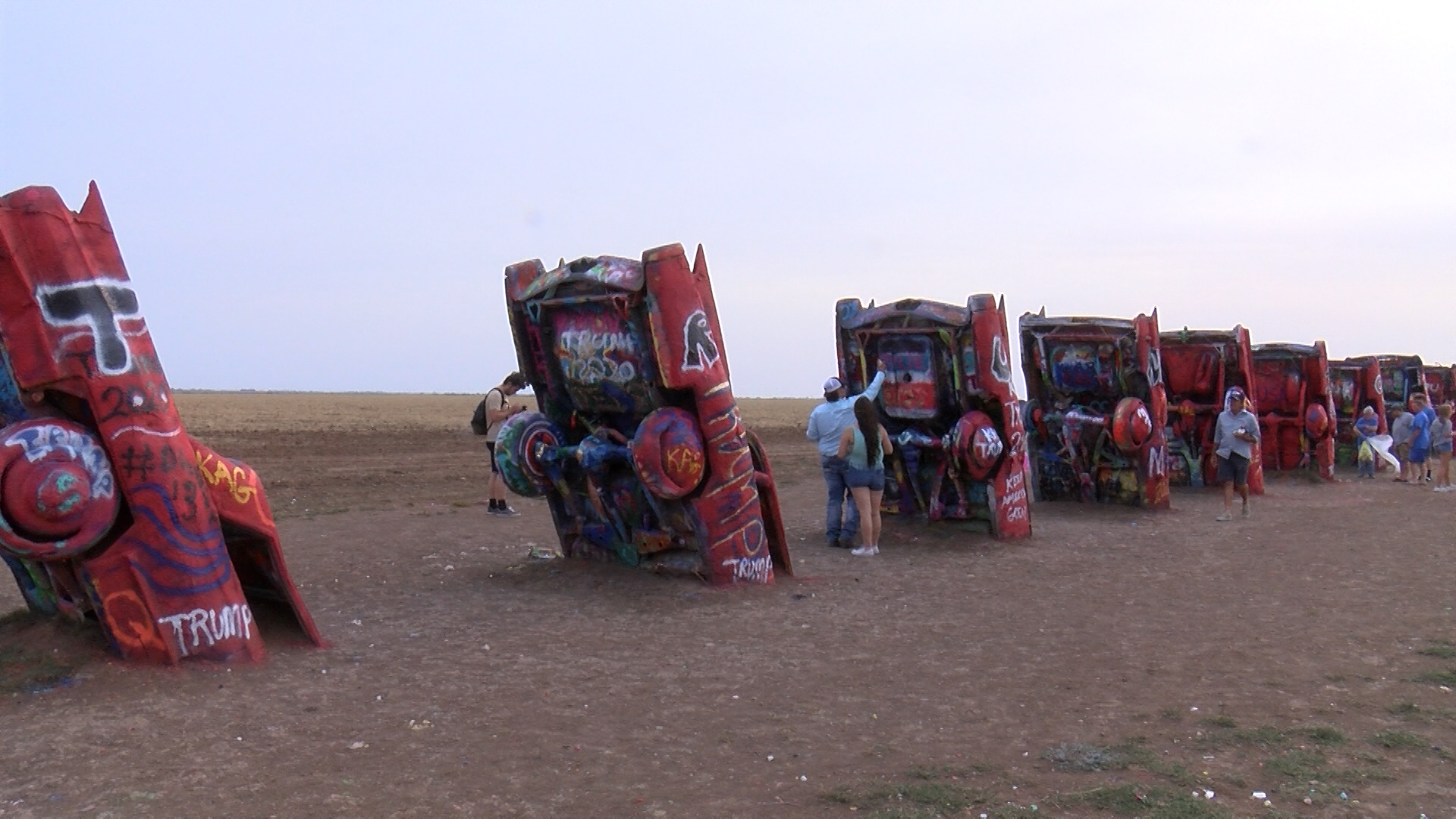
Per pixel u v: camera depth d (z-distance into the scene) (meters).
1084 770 5.47
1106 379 16.80
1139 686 7.06
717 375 9.93
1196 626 8.87
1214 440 19.80
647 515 10.49
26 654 6.81
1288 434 22.88
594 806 4.95
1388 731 6.08
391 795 5.02
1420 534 14.38
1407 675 7.31
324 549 12.42
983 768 5.49
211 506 7.12
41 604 7.54
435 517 15.59
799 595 9.95
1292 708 6.55
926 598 10.01
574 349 10.45
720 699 6.71
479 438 34.94
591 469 10.25
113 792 4.92
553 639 8.20
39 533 6.38
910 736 6.04
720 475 9.98
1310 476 22.50
